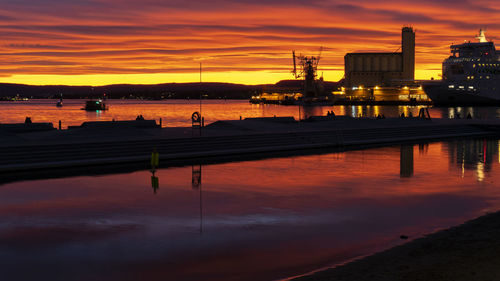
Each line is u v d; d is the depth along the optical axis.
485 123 67.56
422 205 19.69
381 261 12.09
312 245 14.09
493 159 35.53
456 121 73.31
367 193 22.30
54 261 12.62
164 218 17.48
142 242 14.43
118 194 21.95
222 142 40.66
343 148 43.81
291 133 46.84
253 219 17.36
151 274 11.66
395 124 64.81
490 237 14.26
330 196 21.62
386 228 16.00
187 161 33.97
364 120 66.81
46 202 20.14
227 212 18.45
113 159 32.34
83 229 15.91
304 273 11.63
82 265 12.31
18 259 12.80
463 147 44.88
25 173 28.08
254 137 43.28
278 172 28.88
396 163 33.25
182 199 20.91
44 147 32.62
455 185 24.41
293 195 21.83
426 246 13.48
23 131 48.06
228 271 11.86
